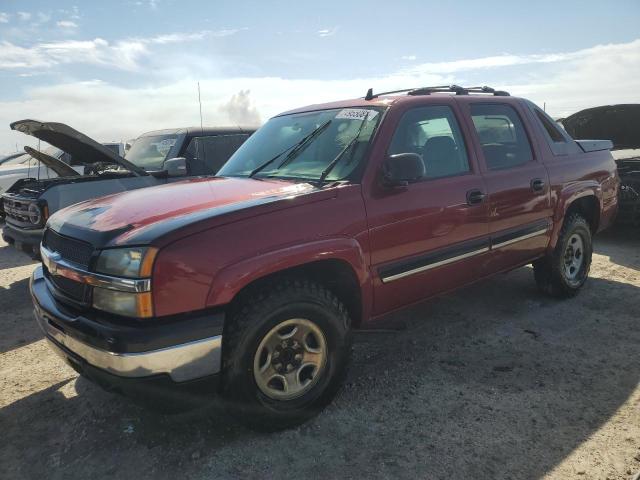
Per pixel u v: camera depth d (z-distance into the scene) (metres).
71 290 2.87
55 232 3.17
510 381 3.51
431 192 3.54
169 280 2.51
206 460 2.78
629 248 7.00
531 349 3.98
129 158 8.25
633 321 4.46
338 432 2.99
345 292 3.27
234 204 2.87
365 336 4.30
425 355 3.94
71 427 3.15
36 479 2.70
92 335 2.55
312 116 4.09
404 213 3.36
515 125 4.46
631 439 2.83
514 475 2.59
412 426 3.02
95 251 2.69
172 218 2.73
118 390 2.61
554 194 4.57
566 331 4.29
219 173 4.16
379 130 3.43
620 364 3.70
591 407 3.16
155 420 3.17
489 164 4.05
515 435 2.90
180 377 2.55
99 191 6.11
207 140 8.02
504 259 4.18
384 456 2.77
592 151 5.21
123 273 2.55
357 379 3.60
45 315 2.94
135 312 2.52
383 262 3.30
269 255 2.74
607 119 8.23
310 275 3.11
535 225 4.41
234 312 2.75
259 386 2.82
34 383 3.73
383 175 3.29
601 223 5.32
